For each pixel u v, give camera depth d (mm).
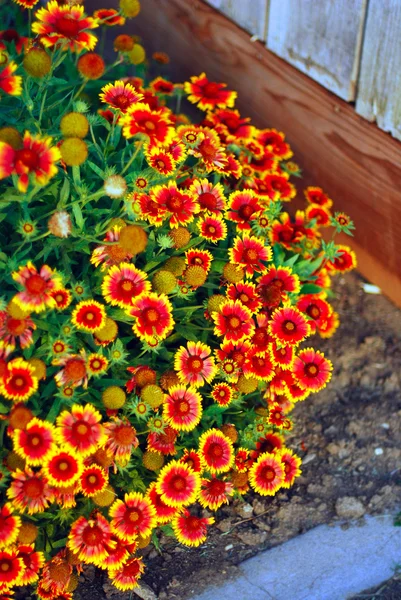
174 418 1980
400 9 2203
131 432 1937
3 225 2045
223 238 2072
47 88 2199
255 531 2119
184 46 2674
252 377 2061
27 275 1859
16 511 1933
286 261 2213
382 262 2439
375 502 2172
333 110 2404
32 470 1942
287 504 2164
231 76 2600
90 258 2025
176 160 2055
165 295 1992
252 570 2062
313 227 2305
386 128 2312
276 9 2441
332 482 2203
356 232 2469
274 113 2539
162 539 2096
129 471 2037
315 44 2391
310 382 2105
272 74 2504
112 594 2014
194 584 2037
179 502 1970
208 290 2092
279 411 2139
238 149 2318
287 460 2137
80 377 1906
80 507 1998
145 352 2049
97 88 2363
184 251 2066
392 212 2361
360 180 2404
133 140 2232
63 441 1883
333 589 2043
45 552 1965
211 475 2053
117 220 1969
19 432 1870
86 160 2047
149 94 2287
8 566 1888
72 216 2016
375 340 2434
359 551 2098
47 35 2020
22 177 1830
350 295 2521
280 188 2355
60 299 1909
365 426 2291
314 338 2428
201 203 2084
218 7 2562
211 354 2102
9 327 1875
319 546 2104
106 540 1933
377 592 2043
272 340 2080
